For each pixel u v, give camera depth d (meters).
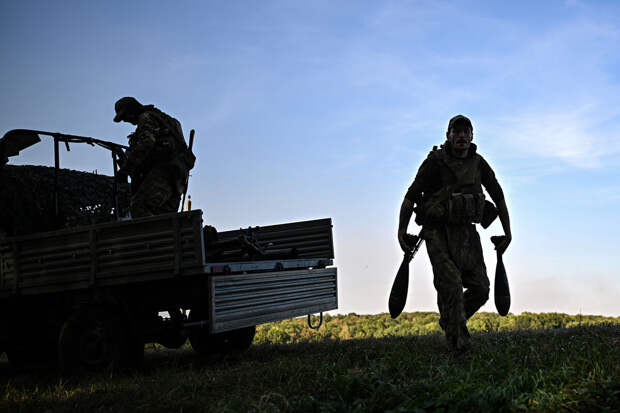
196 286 5.43
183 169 7.02
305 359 5.17
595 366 3.62
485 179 5.45
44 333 6.36
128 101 7.21
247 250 6.46
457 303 5.04
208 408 3.66
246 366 5.18
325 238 8.00
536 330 7.09
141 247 5.38
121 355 5.51
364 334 11.98
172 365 5.78
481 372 3.77
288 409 3.43
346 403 3.51
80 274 5.70
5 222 6.87
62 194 7.38
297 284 6.70
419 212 5.34
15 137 6.85
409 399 3.24
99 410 4.08
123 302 5.55
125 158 7.70
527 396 3.20
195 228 5.12
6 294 6.10
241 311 5.53
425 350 5.31
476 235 5.37
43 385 5.35
